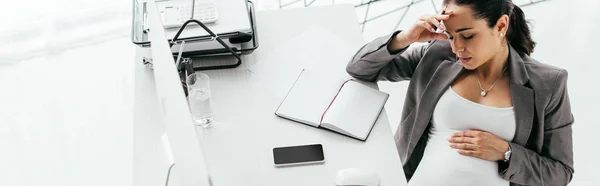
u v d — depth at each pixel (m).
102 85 2.29
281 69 1.44
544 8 2.25
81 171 2.00
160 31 1.09
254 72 1.43
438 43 1.37
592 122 1.90
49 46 2.45
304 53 1.49
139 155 1.19
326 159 1.20
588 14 2.21
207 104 1.27
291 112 1.30
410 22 2.28
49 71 2.36
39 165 2.02
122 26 2.52
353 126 1.25
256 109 1.33
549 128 1.30
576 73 2.03
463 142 1.35
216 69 1.45
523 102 1.27
